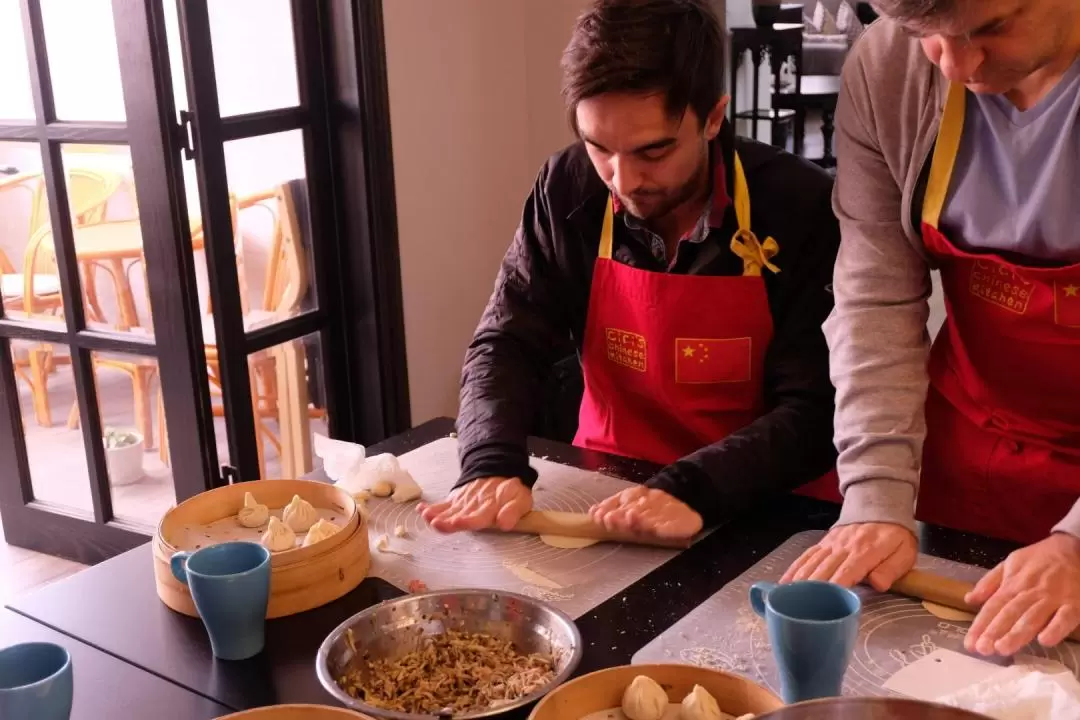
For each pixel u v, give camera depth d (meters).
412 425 2.90
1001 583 1.13
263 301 2.57
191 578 1.08
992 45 1.00
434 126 2.78
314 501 1.40
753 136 2.56
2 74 2.46
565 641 1.08
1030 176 1.26
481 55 2.88
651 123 1.34
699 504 1.35
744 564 1.27
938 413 1.55
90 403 2.64
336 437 2.83
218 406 2.60
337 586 1.22
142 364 2.58
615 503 1.36
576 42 1.36
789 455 1.43
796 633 0.92
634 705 0.95
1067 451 1.43
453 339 2.99
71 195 2.48
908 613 1.16
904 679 1.04
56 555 2.89
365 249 2.68
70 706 0.92
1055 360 1.37
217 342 2.44
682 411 1.66
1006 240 1.31
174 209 2.31
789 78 2.47
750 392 1.63
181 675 1.09
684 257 1.58
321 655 1.04
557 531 1.36
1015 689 0.95
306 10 2.51
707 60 1.36
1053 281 1.31
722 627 1.13
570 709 0.96
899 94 1.34
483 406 1.58
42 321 2.65
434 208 2.84
